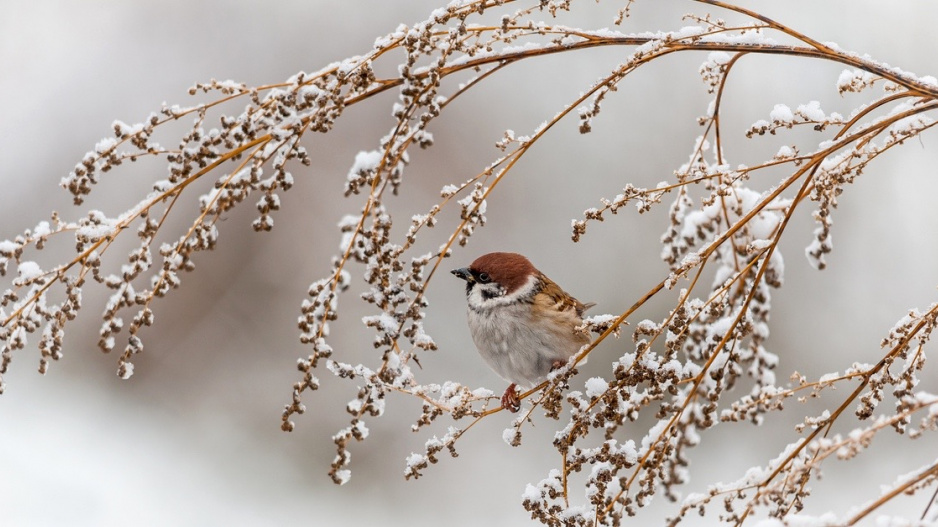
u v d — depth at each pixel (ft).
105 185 49.49
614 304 45.68
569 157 47.67
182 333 48.73
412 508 44.65
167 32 51.37
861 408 13.14
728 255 13.20
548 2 14.28
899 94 13.56
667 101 46.80
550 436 46.37
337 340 48.73
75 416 45.52
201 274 49.03
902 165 44.19
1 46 51.98
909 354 14.05
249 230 49.42
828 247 12.78
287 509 43.29
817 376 43.14
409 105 13.65
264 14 51.34
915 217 43.62
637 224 46.96
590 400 14.17
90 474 41.16
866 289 43.52
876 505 10.44
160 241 48.29
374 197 13.24
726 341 11.61
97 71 50.98
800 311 43.86
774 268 11.91
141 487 41.63
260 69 50.19
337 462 13.09
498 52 14.33
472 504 44.50
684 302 13.14
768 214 13.25
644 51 13.83
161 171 49.42
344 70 13.87
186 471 43.83
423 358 46.88
